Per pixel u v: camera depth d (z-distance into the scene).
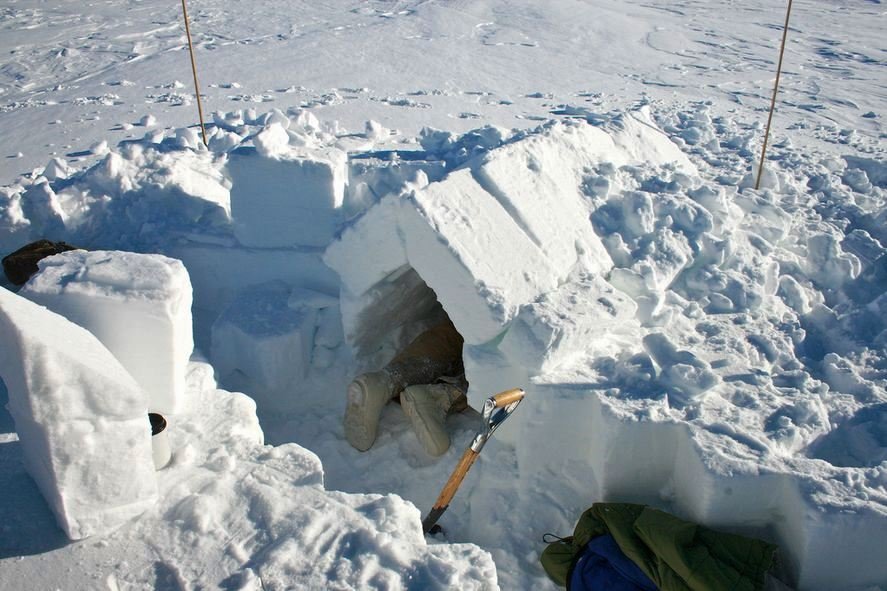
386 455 4.26
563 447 3.64
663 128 8.16
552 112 9.40
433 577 2.76
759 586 2.87
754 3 19.34
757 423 3.37
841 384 3.87
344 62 12.08
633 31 15.28
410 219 3.88
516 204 4.24
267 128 5.20
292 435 4.48
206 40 14.12
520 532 3.55
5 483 3.02
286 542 2.85
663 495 3.42
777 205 5.71
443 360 4.67
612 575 3.07
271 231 5.22
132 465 2.81
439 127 8.38
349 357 4.93
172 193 5.88
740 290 4.55
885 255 5.06
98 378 2.59
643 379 3.56
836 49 14.20
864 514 2.81
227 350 4.74
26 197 5.89
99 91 10.65
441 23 15.20
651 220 4.73
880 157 7.40
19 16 16.88
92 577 2.66
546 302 3.85
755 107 9.95
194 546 2.82
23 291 3.12
